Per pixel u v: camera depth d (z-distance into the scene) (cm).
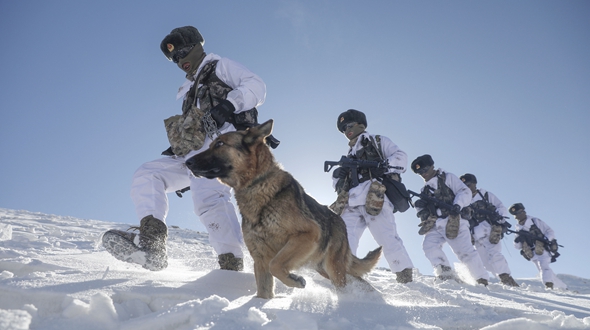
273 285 312
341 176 605
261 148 320
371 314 258
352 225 577
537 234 1316
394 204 584
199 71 421
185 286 281
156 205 390
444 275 779
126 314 229
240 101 394
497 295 516
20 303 232
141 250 356
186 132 395
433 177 867
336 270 351
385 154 600
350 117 625
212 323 198
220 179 326
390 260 573
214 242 414
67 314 201
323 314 245
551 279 1265
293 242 304
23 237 614
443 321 255
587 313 386
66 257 418
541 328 224
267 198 312
